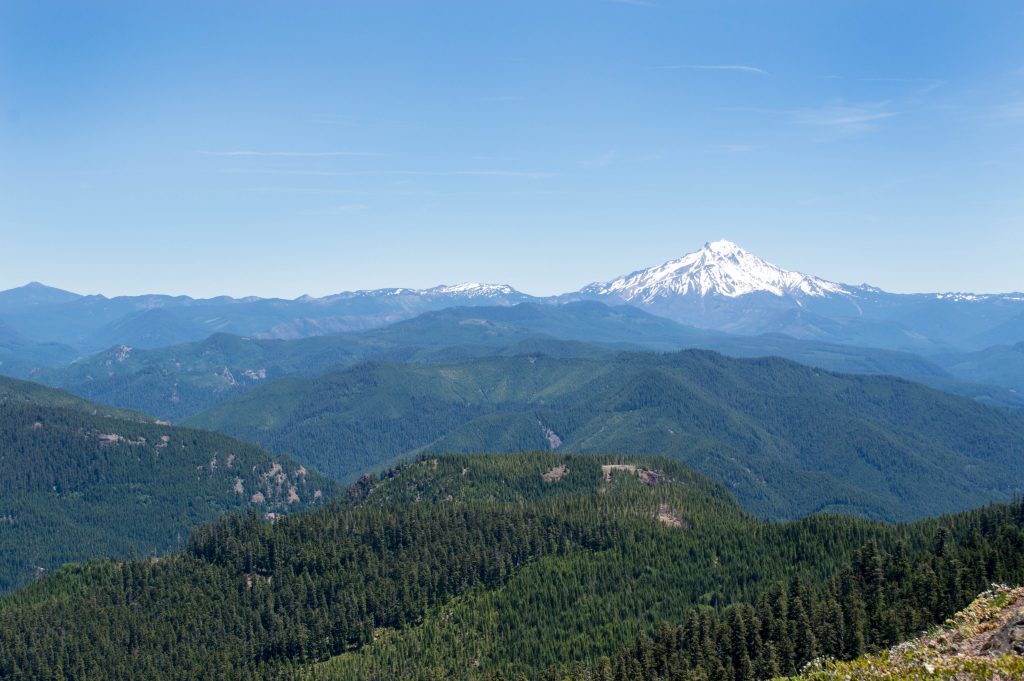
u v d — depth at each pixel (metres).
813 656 184.38
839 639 188.25
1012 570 194.75
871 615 193.12
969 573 194.88
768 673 184.88
